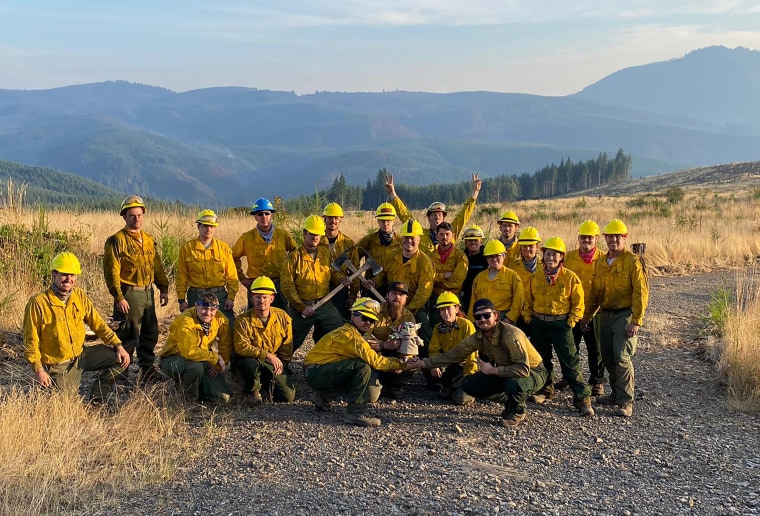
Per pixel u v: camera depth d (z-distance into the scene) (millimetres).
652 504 4676
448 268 7695
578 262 7109
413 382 7812
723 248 18188
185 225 14547
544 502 4699
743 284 13250
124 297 7125
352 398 6316
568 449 5723
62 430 5473
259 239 8023
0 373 7109
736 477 5121
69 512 4496
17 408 5547
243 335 6715
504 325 6395
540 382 6363
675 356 8750
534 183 151000
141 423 5758
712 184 76000
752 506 4637
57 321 6051
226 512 4543
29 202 11836
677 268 16094
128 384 7109
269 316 6816
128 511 4539
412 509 4586
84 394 6797
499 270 7020
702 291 13258
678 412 6660
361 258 7977
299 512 4543
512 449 5723
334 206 7852
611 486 4973
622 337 6621
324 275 7496
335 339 6387
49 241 10531
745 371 7227
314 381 6500
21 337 8133
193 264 7305
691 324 10461
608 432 6133
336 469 5250
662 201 41688
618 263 6684
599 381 7242
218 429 6051
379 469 5254
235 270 7578
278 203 14047
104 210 17172
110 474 5047
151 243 7309
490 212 28516
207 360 6480
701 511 4570
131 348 7188
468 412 6730
